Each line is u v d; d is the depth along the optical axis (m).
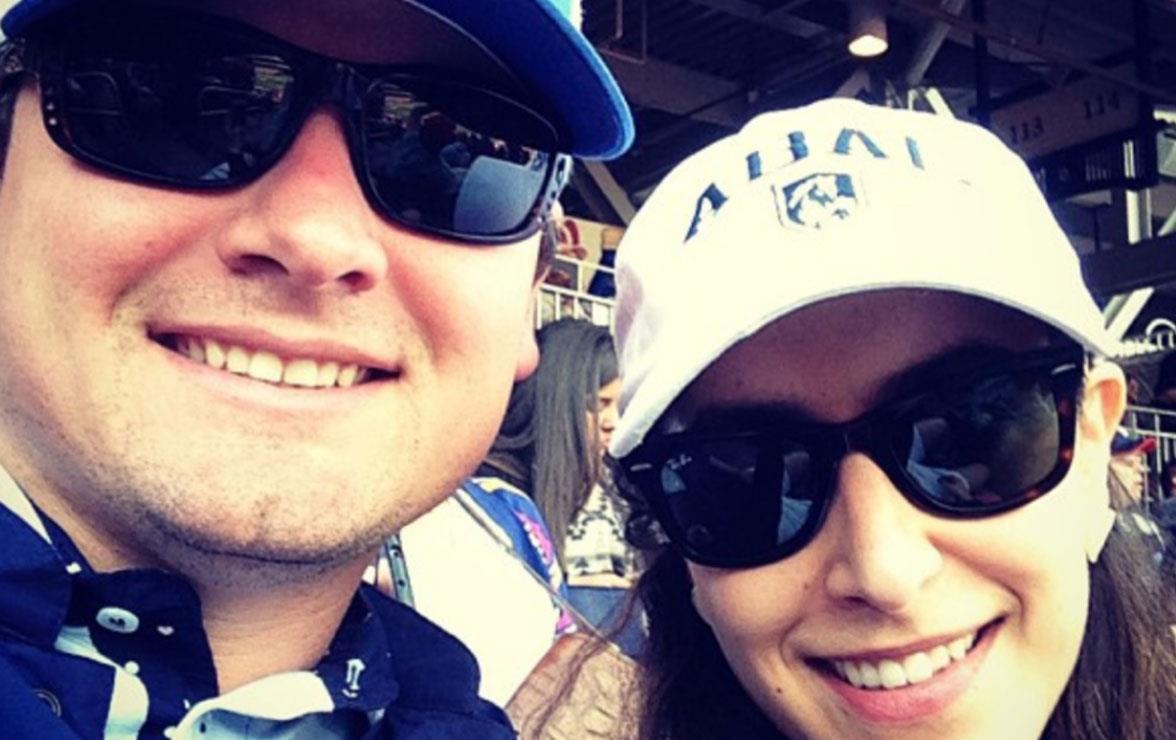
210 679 0.28
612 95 0.31
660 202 0.36
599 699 0.43
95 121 0.26
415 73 0.28
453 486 0.31
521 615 0.52
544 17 0.29
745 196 0.34
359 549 0.28
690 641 0.40
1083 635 0.36
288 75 0.27
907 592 0.32
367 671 0.31
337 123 0.28
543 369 0.68
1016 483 0.33
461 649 0.34
